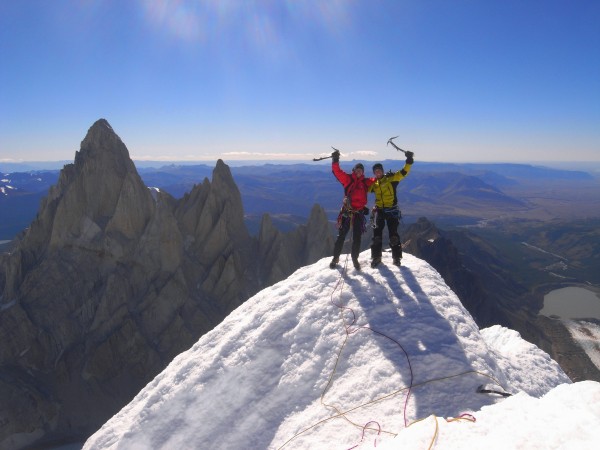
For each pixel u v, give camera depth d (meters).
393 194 10.43
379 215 10.50
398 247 10.33
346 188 10.59
